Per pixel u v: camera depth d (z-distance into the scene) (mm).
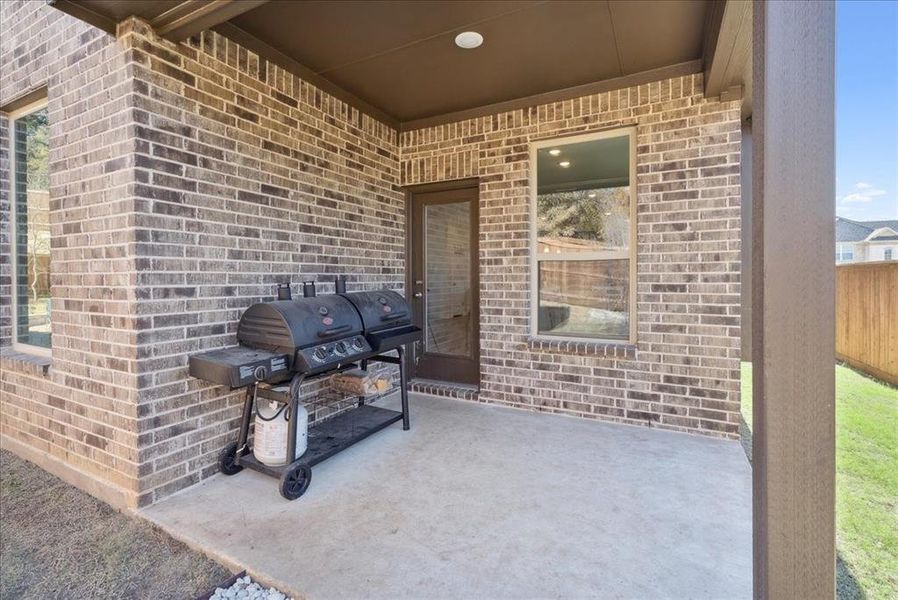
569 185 4113
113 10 2381
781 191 1091
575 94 3930
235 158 3002
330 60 3428
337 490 2672
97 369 2650
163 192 2574
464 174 4469
